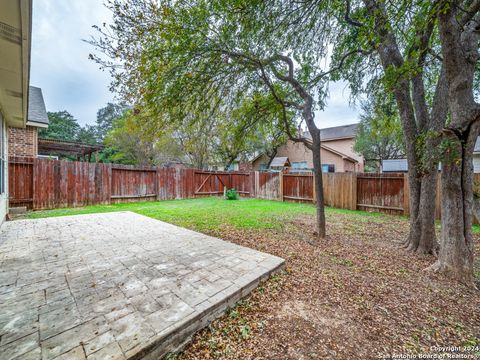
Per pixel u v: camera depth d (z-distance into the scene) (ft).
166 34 10.69
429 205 12.81
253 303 7.67
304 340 5.98
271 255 11.19
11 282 8.07
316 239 15.15
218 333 6.26
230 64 13.53
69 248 11.77
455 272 9.61
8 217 19.03
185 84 13.01
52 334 5.45
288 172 35.37
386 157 48.47
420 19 9.09
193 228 17.38
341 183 29.07
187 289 7.68
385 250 13.30
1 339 5.26
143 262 10.05
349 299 8.01
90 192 27.76
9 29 7.58
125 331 5.57
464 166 9.48
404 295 8.37
